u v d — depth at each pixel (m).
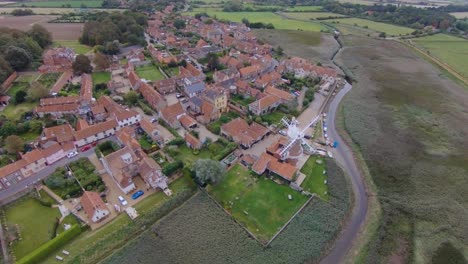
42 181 81.69
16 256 63.47
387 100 138.38
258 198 80.88
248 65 164.38
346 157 100.38
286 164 87.25
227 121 113.81
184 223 72.56
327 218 75.62
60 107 111.12
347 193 83.50
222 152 94.50
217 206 77.50
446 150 102.88
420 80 162.62
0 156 89.00
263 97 122.06
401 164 95.75
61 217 72.38
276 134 108.81
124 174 79.81
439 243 70.06
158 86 132.88
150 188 81.44
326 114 126.94
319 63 174.25
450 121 120.88
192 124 107.44
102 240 66.81
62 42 192.62
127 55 175.00
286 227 73.06
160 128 108.25
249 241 69.25
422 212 77.88
